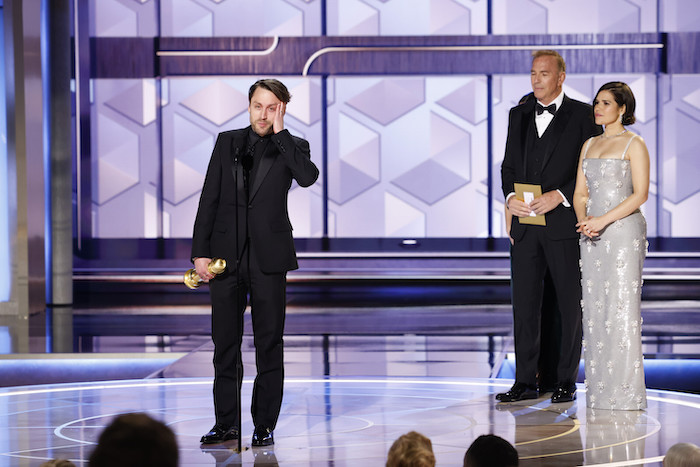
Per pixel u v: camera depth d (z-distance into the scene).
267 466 9.35
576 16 31.61
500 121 32.03
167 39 32.03
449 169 32.19
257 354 10.52
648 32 31.39
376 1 31.97
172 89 32.22
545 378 13.67
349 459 9.61
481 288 31.97
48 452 9.95
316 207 32.41
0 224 26.73
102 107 32.09
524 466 9.22
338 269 32.12
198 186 32.34
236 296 10.44
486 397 13.20
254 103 10.40
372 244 32.38
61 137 29.59
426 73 31.94
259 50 32.06
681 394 13.55
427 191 32.22
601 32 31.55
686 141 31.45
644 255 12.59
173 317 25.67
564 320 12.98
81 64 31.45
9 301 26.41
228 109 32.25
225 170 10.52
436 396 13.27
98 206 32.25
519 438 10.52
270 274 10.40
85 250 32.19
